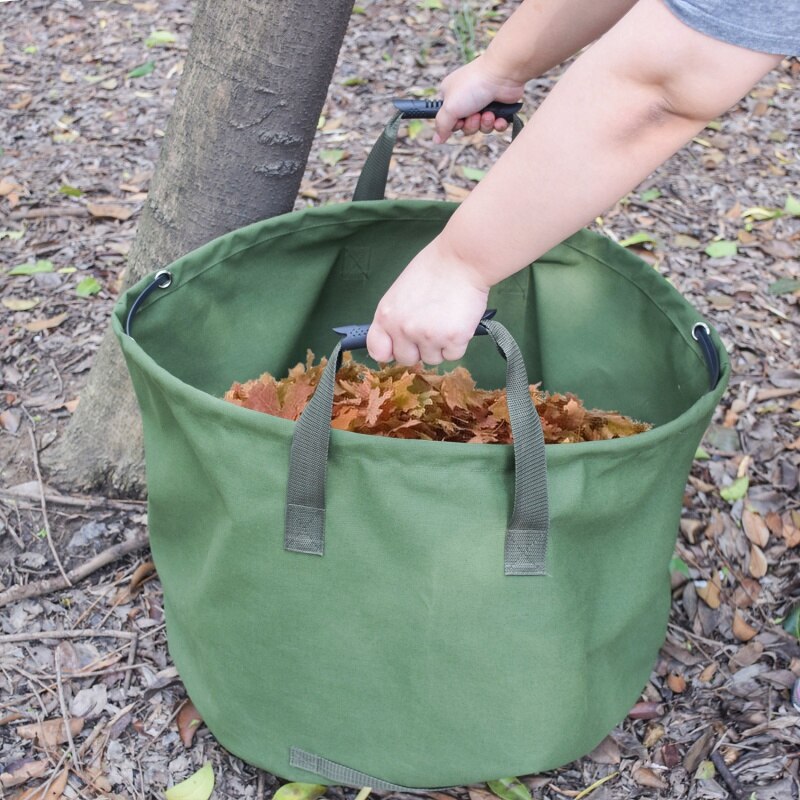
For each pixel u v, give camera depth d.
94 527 1.48
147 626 1.36
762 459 1.65
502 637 0.99
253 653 1.06
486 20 2.95
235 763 1.20
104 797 1.15
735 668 1.32
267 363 1.35
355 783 1.11
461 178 2.31
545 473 0.89
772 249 2.17
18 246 2.07
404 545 0.94
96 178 2.29
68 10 3.00
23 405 1.66
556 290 1.34
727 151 2.50
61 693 1.26
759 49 0.66
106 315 1.88
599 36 1.15
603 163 0.75
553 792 1.18
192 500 1.06
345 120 2.53
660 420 1.28
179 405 0.96
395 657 1.01
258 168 1.31
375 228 1.34
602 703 1.14
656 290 1.21
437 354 0.89
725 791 1.16
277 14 1.19
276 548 0.98
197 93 1.27
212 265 1.21
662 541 1.09
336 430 0.91
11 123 2.49
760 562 1.48
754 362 1.87
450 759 1.07
